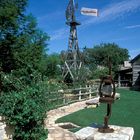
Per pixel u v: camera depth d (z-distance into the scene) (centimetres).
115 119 1385
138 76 4022
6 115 822
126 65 5497
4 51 1557
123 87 4256
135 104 2000
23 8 1673
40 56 1662
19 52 1569
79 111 1641
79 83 2598
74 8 3170
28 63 1522
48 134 888
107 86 748
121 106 1884
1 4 1564
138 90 3591
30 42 1669
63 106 1714
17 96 843
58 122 1309
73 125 1251
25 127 837
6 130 811
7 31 1543
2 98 859
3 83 1078
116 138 689
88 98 2158
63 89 1959
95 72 3628
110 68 757
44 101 941
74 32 3184
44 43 1752
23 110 826
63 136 867
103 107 1825
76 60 3094
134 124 1258
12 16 1502
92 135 723
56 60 3438
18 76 1191
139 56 4009
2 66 1535
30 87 936
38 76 1038
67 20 3184
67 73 2977
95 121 1347
